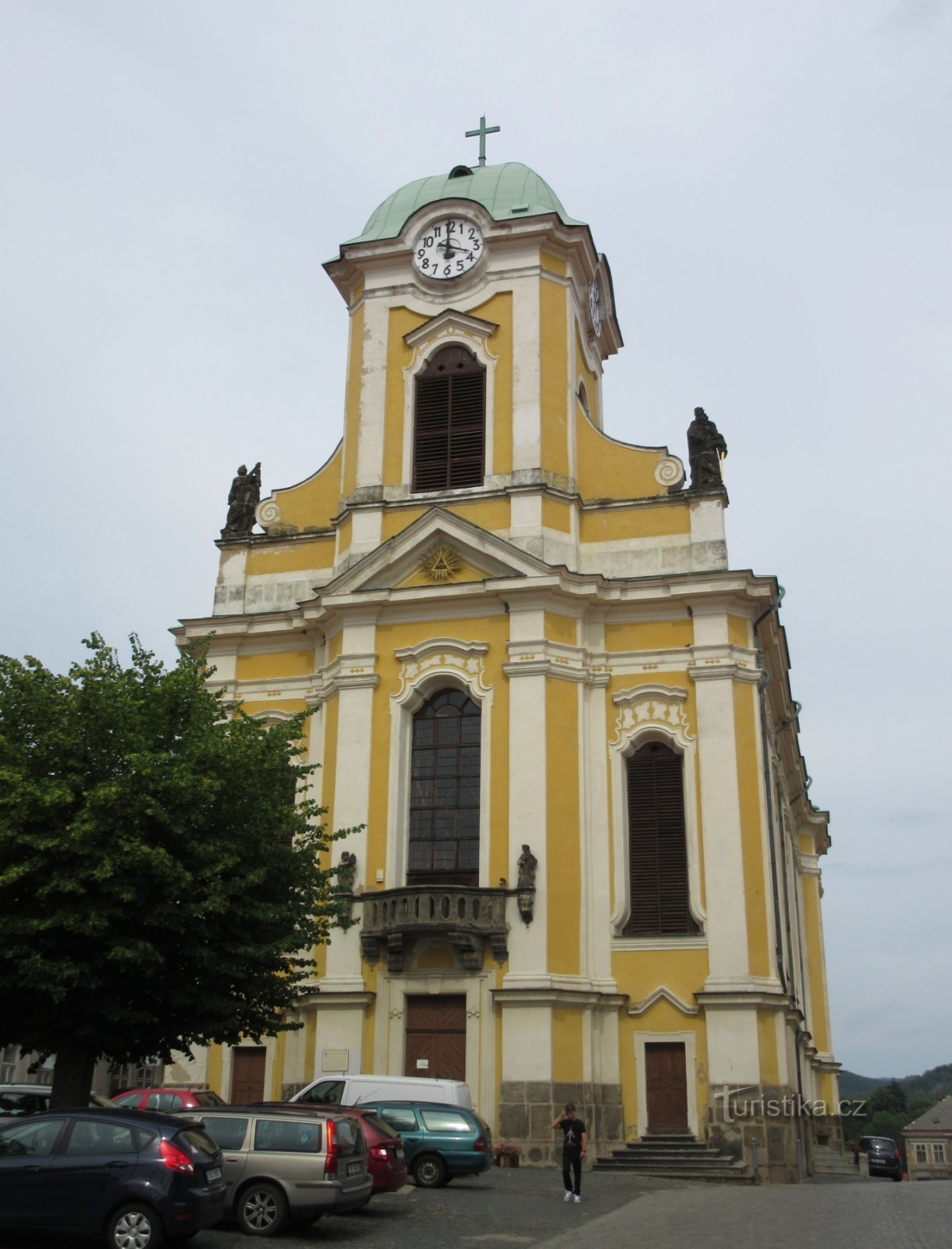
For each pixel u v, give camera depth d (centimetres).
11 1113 2541
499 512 3584
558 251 3881
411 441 3762
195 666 2644
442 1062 3134
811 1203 2222
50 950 2217
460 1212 2078
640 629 3475
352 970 3231
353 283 4041
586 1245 1695
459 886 3178
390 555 3562
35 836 2203
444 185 4159
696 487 3588
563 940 3177
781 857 4109
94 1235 1562
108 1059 2455
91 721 2356
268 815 2498
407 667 3491
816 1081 5041
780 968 3288
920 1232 1711
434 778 3444
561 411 3709
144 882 2250
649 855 3331
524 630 3422
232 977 2381
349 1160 1855
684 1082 3102
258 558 3869
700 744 3338
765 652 3703
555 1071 3034
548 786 3281
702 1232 1803
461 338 3816
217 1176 1661
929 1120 10019
